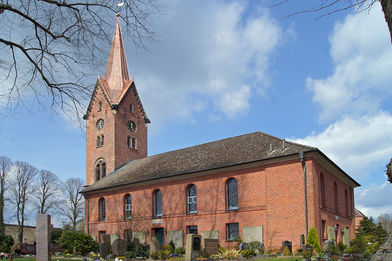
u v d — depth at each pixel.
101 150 50.53
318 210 28.12
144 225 38.12
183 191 35.56
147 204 38.50
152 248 30.58
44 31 10.41
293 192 28.55
